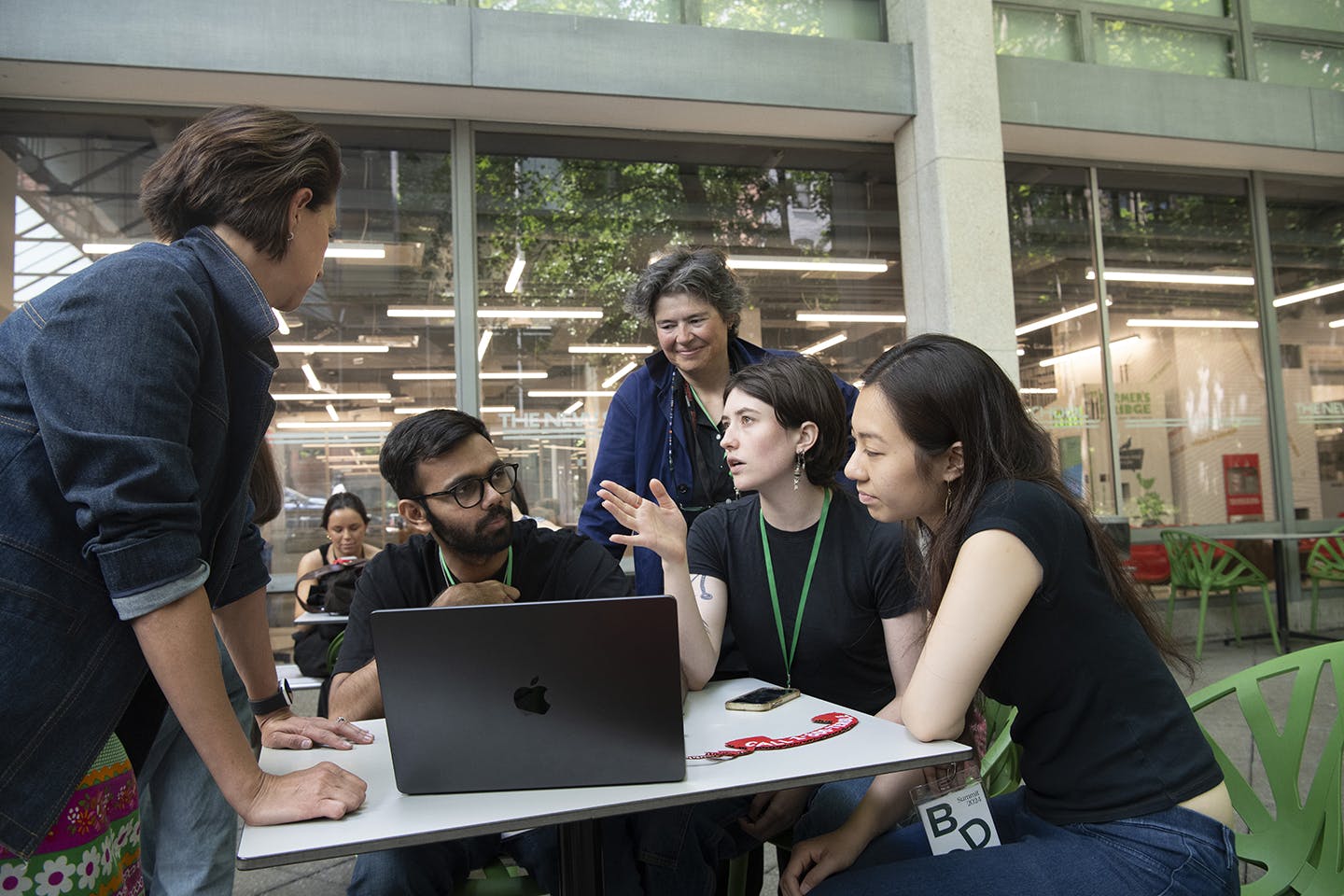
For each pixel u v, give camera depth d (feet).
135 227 15.25
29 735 3.46
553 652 3.63
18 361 3.60
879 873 4.06
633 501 5.26
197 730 3.55
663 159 17.67
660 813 5.32
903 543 5.20
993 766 5.84
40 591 3.51
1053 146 19.44
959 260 16.97
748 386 5.96
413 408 16.28
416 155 16.44
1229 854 3.92
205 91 14.85
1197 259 20.93
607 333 17.10
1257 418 21.06
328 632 10.38
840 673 6.04
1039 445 4.55
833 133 18.10
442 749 3.72
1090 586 4.21
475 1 16.19
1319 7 21.40
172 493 3.54
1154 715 4.11
